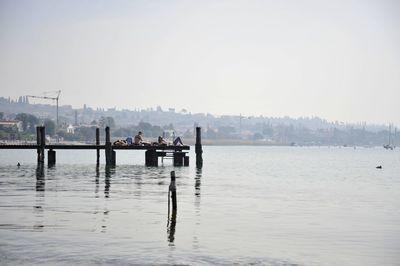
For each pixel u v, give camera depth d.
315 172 79.44
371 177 68.69
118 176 56.38
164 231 24.91
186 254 20.73
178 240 23.06
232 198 38.72
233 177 61.75
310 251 21.72
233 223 27.58
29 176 55.09
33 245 21.56
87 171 64.00
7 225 25.59
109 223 26.58
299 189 48.03
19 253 20.36
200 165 73.31
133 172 62.97
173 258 20.09
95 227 25.45
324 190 47.53
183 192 41.88
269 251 21.55
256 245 22.53
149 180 51.81
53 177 54.09
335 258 20.72
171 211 30.89
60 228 25.03
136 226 25.98
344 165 109.75
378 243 23.33
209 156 168.12
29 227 25.14
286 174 72.25
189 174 62.16
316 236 24.64
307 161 131.75
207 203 35.41
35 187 43.22
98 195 38.28
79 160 107.38
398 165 112.38
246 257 20.52
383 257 20.97
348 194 44.12
